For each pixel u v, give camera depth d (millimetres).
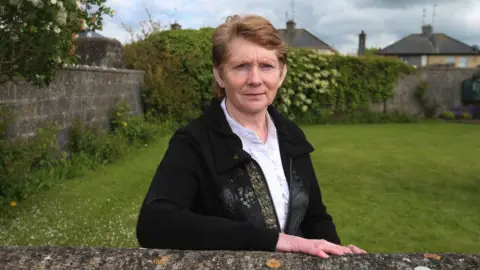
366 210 4918
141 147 8695
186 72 12195
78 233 4059
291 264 982
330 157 7977
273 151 1405
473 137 10867
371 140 10211
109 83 8836
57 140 6672
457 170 6977
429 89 15500
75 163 6613
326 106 14359
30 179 5215
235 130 1372
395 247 3924
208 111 1353
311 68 13812
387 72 14758
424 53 40031
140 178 6309
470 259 994
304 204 1414
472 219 4656
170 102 11211
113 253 1006
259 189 1313
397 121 14703
